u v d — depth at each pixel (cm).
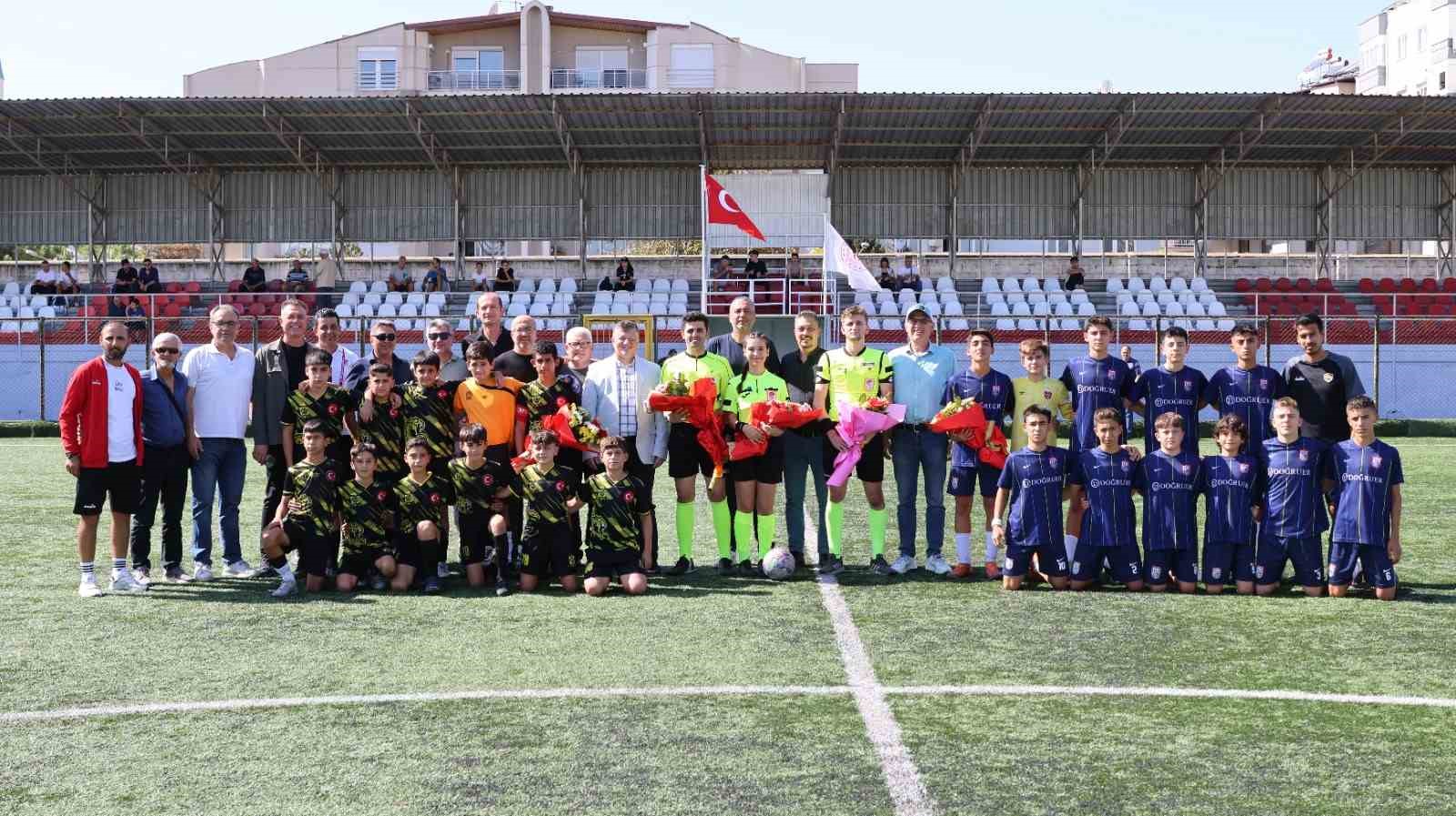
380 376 762
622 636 633
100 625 666
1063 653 598
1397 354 2406
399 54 4166
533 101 2364
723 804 401
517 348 809
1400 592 750
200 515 798
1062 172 2780
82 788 419
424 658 590
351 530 766
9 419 2280
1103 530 758
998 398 816
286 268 3095
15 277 3278
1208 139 2577
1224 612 696
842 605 712
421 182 2827
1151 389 823
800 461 827
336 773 431
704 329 794
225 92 4172
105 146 2642
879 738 467
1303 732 476
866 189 2786
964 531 809
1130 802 403
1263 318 2272
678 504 815
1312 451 743
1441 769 435
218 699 523
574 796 409
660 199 2808
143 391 769
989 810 396
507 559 756
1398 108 2377
